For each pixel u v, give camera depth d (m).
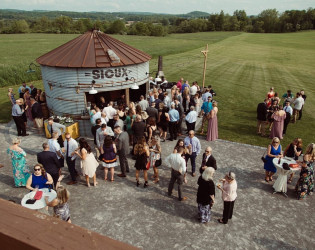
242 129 13.70
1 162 9.99
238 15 154.62
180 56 46.47
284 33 117.25
